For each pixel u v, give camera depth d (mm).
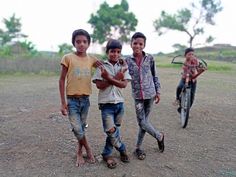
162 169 4371
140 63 4590
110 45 4309
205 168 4473
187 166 4508
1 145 5219
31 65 21828
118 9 55438
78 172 4223
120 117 4418
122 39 56719
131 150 5008
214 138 5848
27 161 4582
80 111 4379
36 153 4852
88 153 4539
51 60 22203
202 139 5762
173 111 7934
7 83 15469
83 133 4387
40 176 4133
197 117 7371
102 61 4398
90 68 4344
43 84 15102
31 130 6059
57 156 4734
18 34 57188
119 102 4312
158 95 4730
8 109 8156
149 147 5172
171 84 14961
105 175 4145
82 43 4258
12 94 11203
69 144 5246
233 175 4281
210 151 5141
